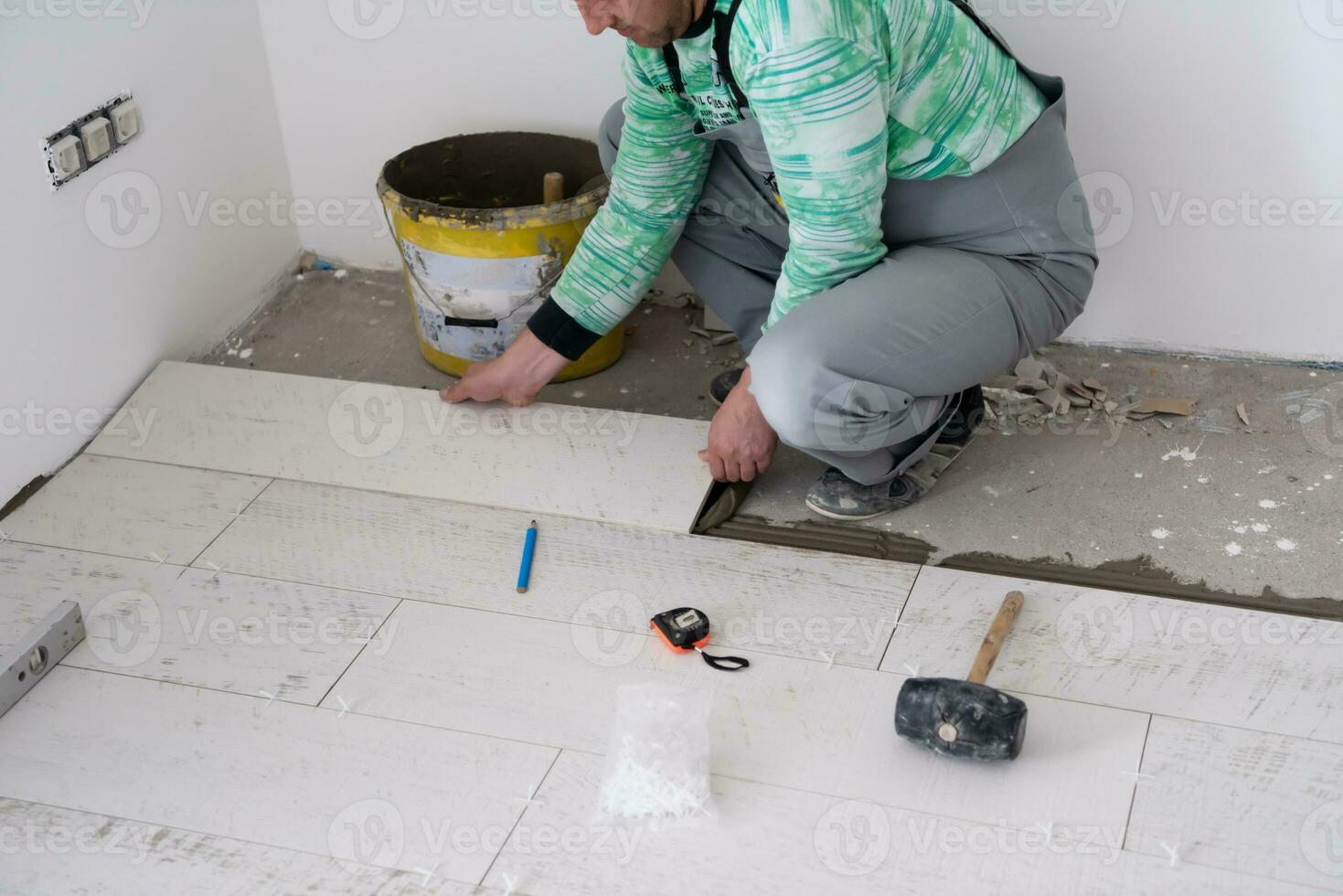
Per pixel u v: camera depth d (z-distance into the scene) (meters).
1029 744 1.77
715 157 2.29
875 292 2.00
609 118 2.45
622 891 1.58
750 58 1.76
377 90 2.90
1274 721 1.79
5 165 2.21
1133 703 1.83
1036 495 2.31
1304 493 2.28
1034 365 2.66
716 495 2.31
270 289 3.06
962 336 2.04
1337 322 2.58
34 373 2.34
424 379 2.76
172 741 1.81
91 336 2.49
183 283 2.75
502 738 1.81
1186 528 2.21
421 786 1.73
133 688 1.90
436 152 2.76
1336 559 2.12
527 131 2.85
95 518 2.27
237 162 2.87
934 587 2.08
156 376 2.66
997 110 1.97
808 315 1.99
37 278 2.32
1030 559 2.15
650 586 2.09
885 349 1.99
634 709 1.78
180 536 2.23
